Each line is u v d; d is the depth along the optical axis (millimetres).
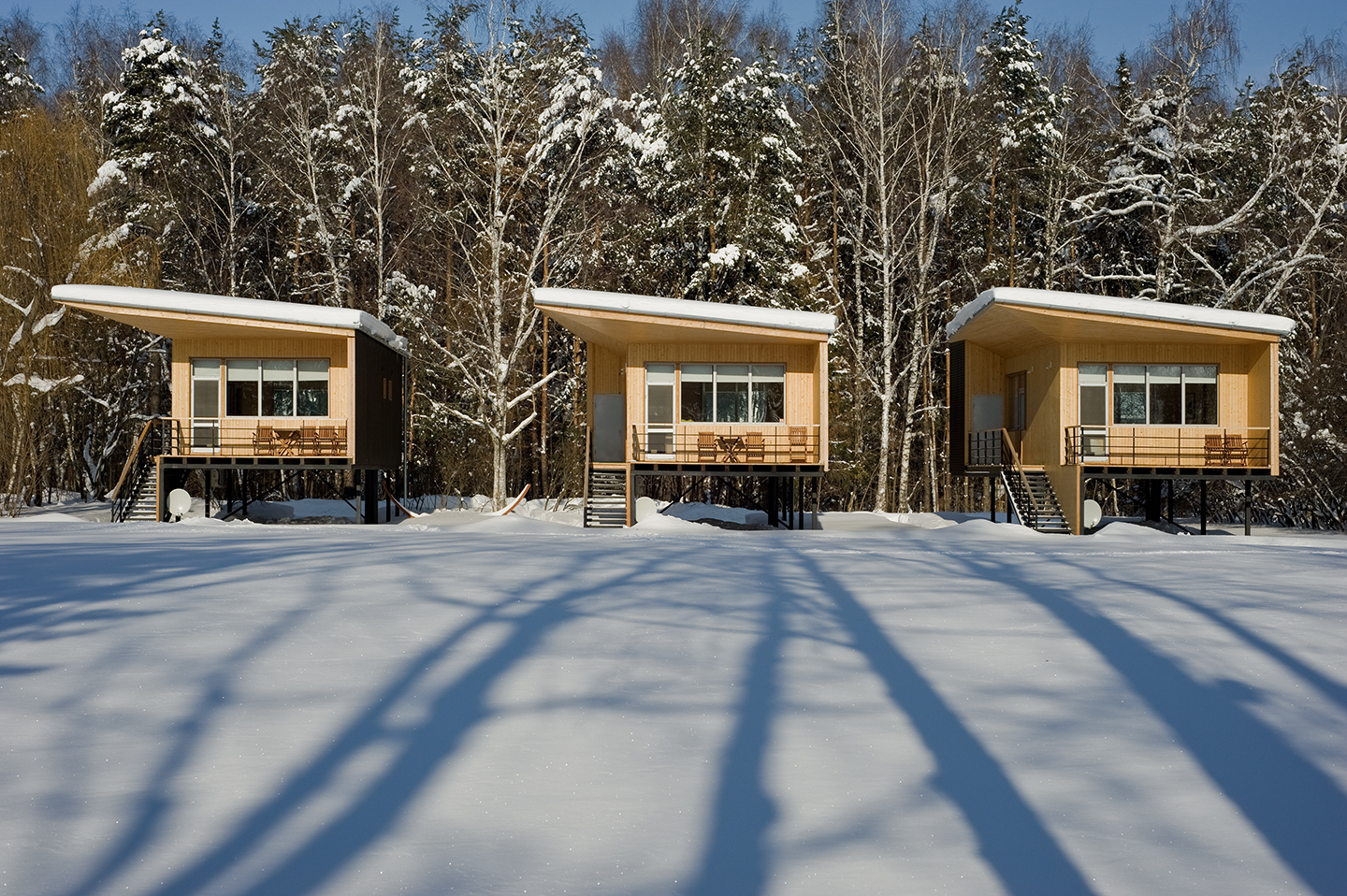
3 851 4430
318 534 19312
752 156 37938
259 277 43719
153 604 9148
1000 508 40719
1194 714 6566
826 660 7719
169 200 38594
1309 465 32656
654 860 4523
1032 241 41156
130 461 27219
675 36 46969
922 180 37438
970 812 5074
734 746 5914
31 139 33844
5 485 30875
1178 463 25703
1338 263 35875
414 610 9125
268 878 4258
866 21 37844
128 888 4148
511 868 4414
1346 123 38656
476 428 39906
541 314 41344
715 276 38000
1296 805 5195
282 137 40000
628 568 12492
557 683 7039
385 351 30609
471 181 38000
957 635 8555
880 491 36875
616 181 41219
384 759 5621
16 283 32531
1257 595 10625
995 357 30188
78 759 5508
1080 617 9305
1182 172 39156
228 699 6543
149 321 25922
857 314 41188
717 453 26078
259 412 27562
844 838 4770
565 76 39125
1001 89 40219
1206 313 24406
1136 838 4801
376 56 40469
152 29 41656
